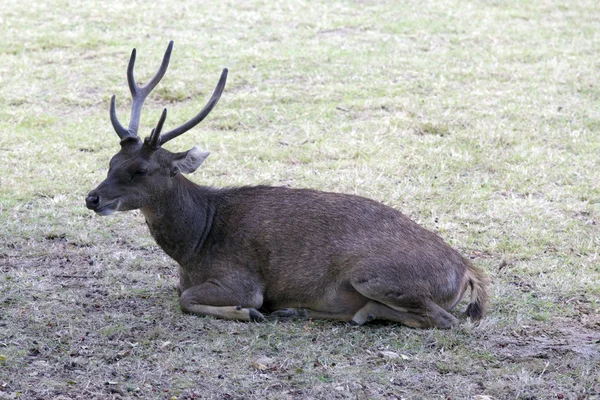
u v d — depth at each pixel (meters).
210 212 22.80
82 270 25.20
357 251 21.44
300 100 42.25
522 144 36.84
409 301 21.23
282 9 57.38
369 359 19.83
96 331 20.86
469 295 24.03
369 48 50.22
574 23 56.38
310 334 21.09
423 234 22.06
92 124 39.28
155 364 19.22
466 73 45.94
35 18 54.03
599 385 18.77
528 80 45.12
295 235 22.02
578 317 22.72
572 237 28.25
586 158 35.66
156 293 23.67
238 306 21.91
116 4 57.19
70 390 18.03
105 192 21.78
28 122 39.12
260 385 18.42
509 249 27.23
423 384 18.72
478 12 57.97
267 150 35.91
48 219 28.88
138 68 46.12
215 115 40.19
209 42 50.59
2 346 19.84
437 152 35.81
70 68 46.16
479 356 20.08
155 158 22.20
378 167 34.22
